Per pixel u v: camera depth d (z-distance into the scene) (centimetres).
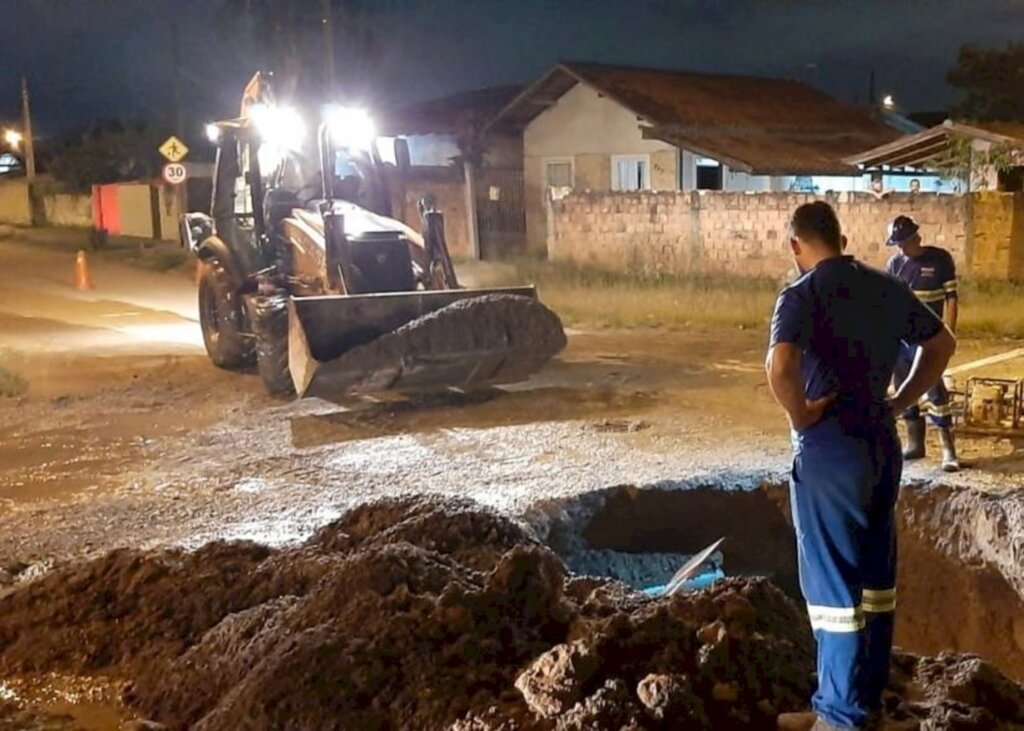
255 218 1237
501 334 1052
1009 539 702
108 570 587
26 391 1187
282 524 741
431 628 459
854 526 398
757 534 816
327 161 1200
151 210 3612
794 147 2536
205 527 737
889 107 3338
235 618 518
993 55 3006
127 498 809
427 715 425
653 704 404
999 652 698
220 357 1277
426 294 1077
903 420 938
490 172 2733
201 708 479
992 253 1845
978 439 908
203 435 994
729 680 432
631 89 2595
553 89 2666
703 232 2125
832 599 401
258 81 1243
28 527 746
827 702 407
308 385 1012
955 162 2061
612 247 2239
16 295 2138
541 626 479
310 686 436
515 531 613
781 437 937
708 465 852
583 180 2672
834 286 407
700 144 2402
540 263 2327
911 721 411
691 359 1338
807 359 406
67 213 4306
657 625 446
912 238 816
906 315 414
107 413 1088
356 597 484
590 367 1287
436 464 879
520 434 970
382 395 1133
